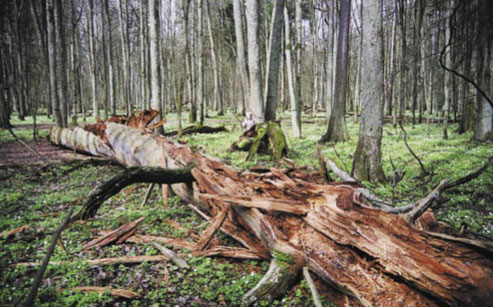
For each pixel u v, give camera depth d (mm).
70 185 8711
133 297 3463
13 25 31219
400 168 8523
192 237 5043
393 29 21500
